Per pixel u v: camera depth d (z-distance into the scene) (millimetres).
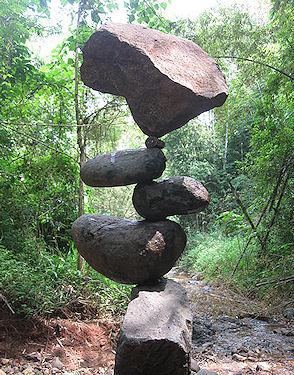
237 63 9125
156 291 2768
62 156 5637
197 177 11914
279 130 6762
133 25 2965
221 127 12422
